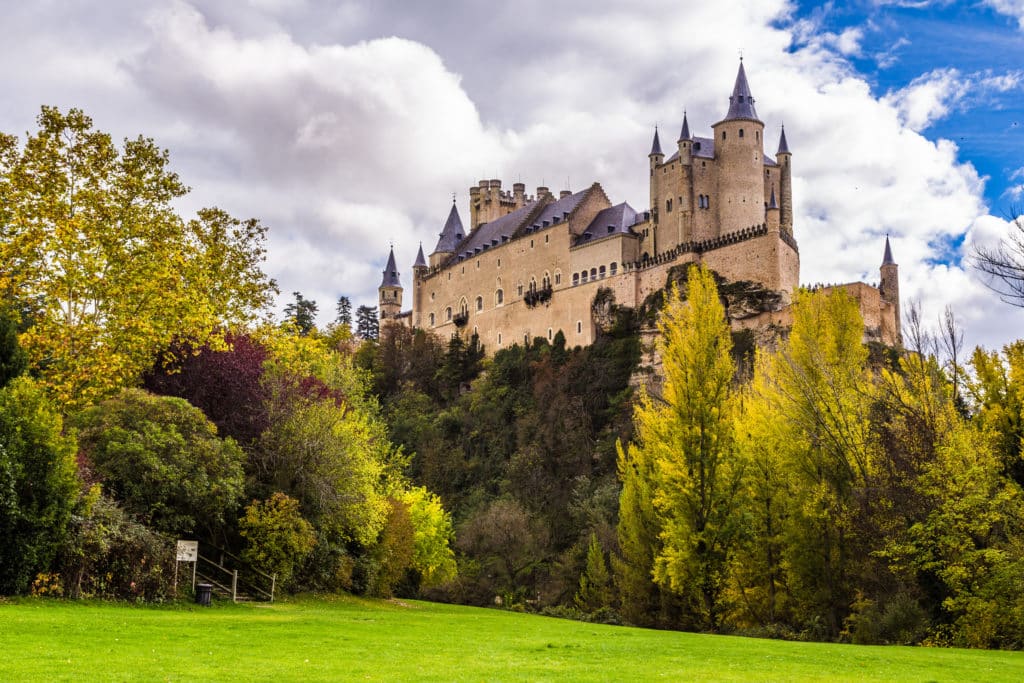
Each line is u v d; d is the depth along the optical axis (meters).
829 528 42.44
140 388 39.41
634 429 109.62
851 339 47.84
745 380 63.12
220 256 42.50
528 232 150.75
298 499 40.28
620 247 133.62
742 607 44.91
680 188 127.62
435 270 172.75
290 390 42.53
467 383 153.88
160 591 29.61
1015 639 32.75
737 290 117.19
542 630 32.12
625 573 51.00
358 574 45.50
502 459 121.06
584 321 136.88
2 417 25.64
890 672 20.45
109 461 32.06
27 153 37.12
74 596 26.95
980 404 41.06
